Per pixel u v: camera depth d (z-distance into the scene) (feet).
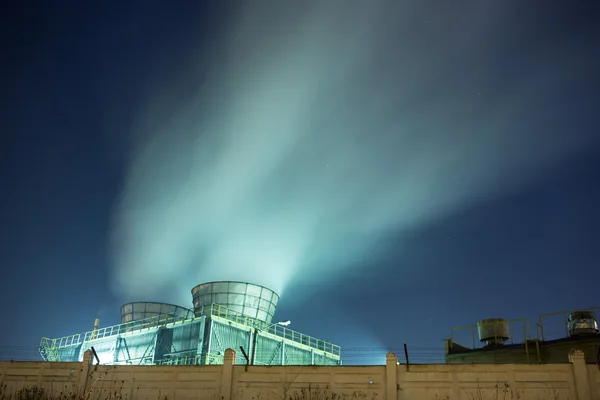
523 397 68.85
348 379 74.33
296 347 160.86
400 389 72.13
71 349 176.14
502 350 95.25
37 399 79.71
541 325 95.35
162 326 152.56
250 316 174.19
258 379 76.95
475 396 70.08
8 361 84.84
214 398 77.00
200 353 139.95
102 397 80.28
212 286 179.63
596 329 92.73
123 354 159.33
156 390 79.46
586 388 67.41
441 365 72.54
